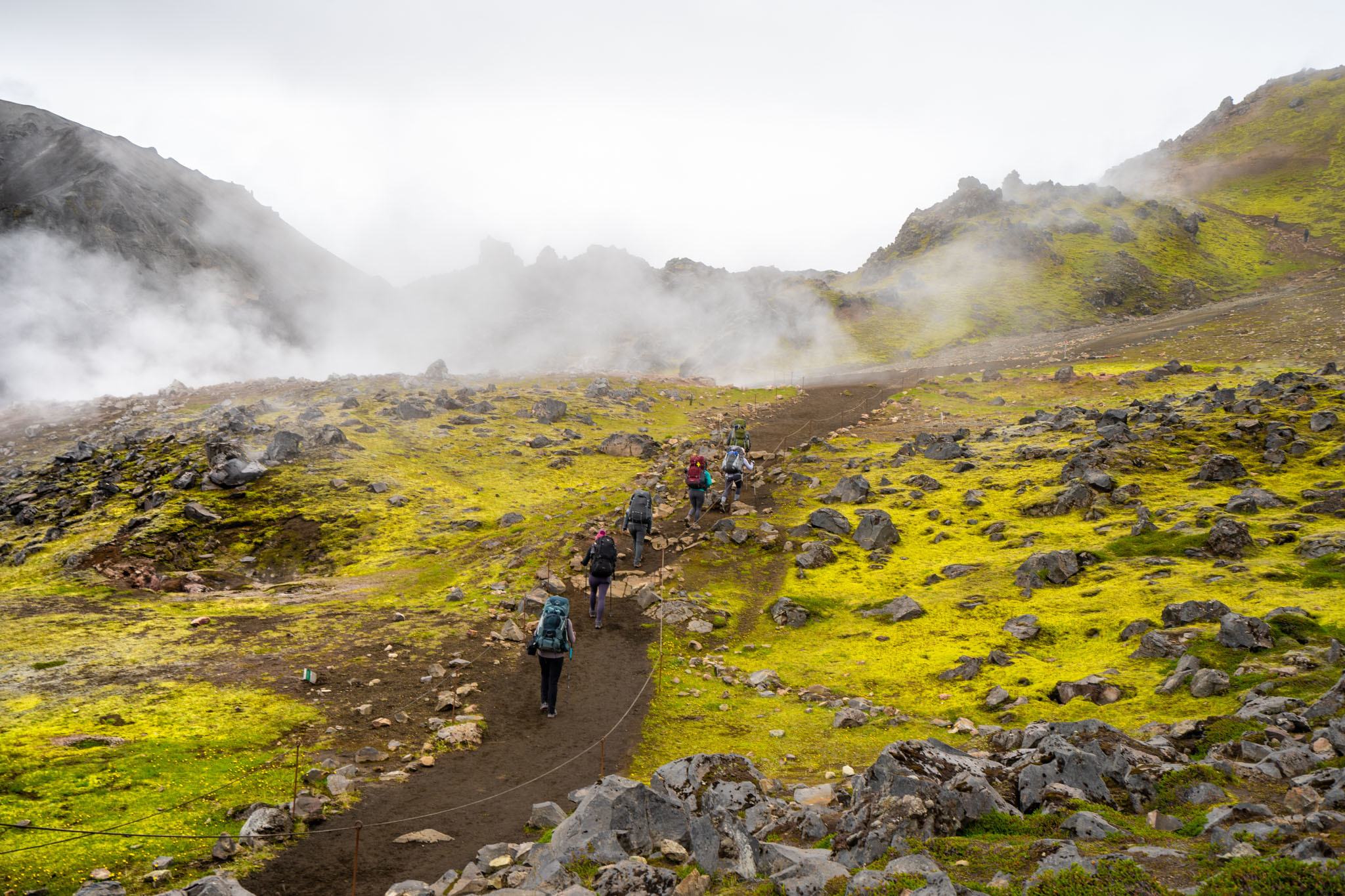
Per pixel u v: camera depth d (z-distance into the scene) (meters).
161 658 18.83
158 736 14.02
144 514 35.06
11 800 11.12
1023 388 58.91
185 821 10.88
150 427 53.09
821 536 30.00
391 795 12.45
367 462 42.56
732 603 24.91
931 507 33.12
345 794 12.20
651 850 8.90
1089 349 77.06
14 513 39.25
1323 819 7.21
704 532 31.27
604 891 7.70
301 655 19.55
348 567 31.00
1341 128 188.12
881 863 7.80
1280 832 7.14
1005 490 33.75
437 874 9.98
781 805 10.64
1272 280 120.44
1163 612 18.77
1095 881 6.52
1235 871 6.22
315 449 43.69
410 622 22.62
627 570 27.56
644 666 20.09
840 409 58.22
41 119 165.50
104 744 13.42
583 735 15.67
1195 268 126.69
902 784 8.85
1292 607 17.70
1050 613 21.20
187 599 25.05
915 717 16.20
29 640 19.70
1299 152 185.00
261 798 11.83
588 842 8.80
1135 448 34.66
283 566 31.95
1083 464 33.22
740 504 34.47
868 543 29.31
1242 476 30.16
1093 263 124.06
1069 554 23.91
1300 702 12.47
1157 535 25.27
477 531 34.50
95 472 43.16
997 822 8.49
